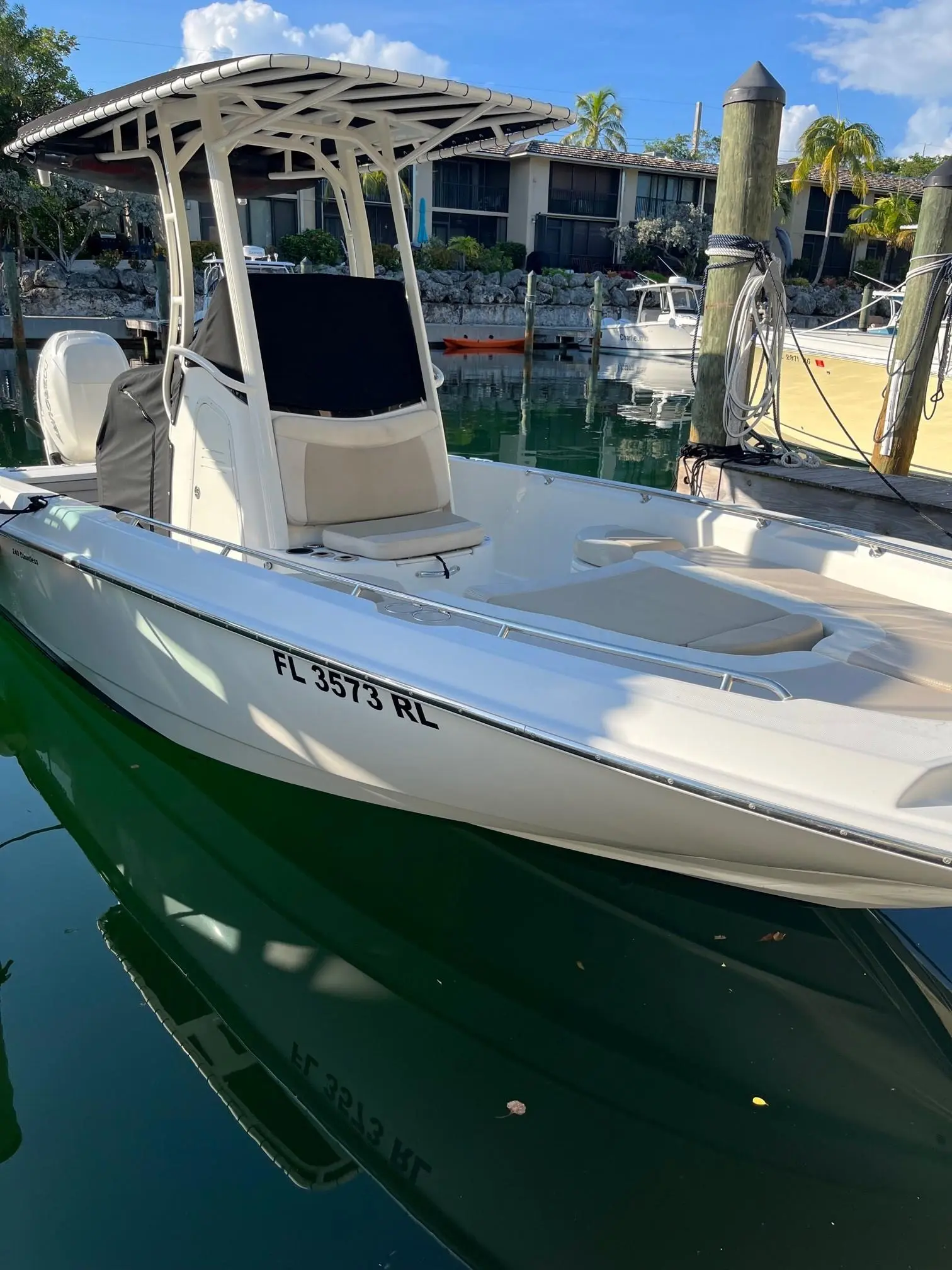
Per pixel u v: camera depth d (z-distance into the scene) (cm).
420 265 2747
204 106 327
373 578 322
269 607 285
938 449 730
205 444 360
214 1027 249
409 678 253
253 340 337
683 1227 194
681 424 1282
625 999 264
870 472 559
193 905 305
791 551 356
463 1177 206
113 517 362
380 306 378
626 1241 191
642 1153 213
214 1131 216
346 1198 200
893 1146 215
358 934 292
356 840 330
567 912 301
